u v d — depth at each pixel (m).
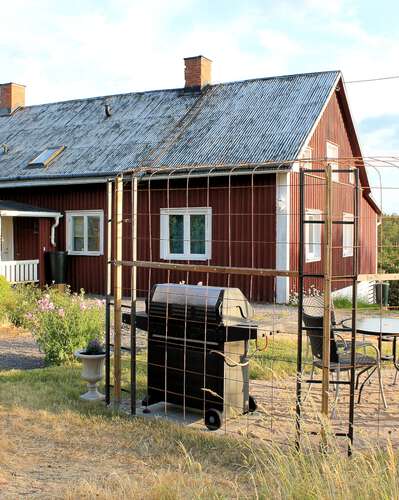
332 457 4.02
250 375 7.62
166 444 5.23
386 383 7.49
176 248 16.47
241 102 18.42
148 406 6.44
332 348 5.84
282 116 16.83
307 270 16.27
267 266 15.24
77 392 6.85
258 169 14.92
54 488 4.31
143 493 4.11
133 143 18.11
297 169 15.29
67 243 18.39
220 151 16.09
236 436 5.42
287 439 4.96
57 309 9.05
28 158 19.45
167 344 6.16
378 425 5.55
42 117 22.25
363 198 21.28
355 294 4.82
